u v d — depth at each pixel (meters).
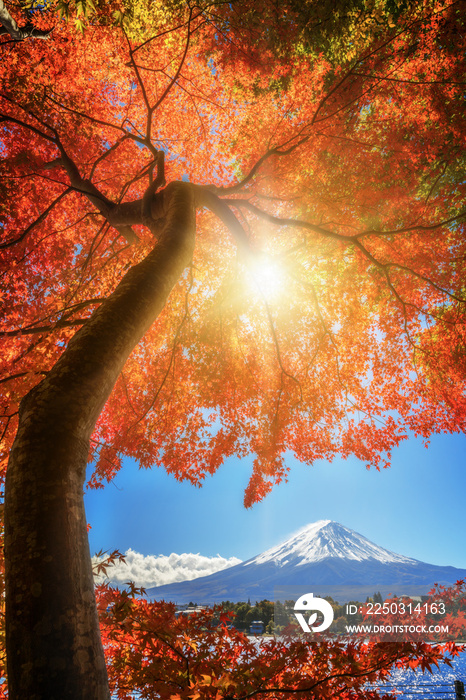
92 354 2.01
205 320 8.78
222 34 6.86
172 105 8.91
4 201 7.82
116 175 9.51
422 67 6.78
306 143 7.84
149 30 6.92
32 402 1.82
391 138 7.61
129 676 3.20
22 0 6.51
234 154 9.37
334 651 3.21
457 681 5.23
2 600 2.76
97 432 8.73
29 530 1.51
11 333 3.83
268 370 9.25
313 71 7.30
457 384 8.40
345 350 9.09
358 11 6.23
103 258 8.90
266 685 2.78
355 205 8.35
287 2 6.16
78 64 7.30
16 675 1.34
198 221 9.68
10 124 8.04
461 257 8.45
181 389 8.53
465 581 3.92
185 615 3.31
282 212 9.52
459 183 8.82
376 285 9.05
